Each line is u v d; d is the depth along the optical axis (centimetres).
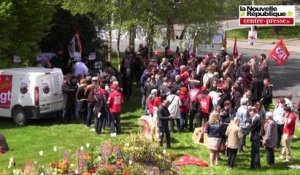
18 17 2595
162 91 2214
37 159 1750
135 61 2977
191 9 3347
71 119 2380
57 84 2320
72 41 3073
